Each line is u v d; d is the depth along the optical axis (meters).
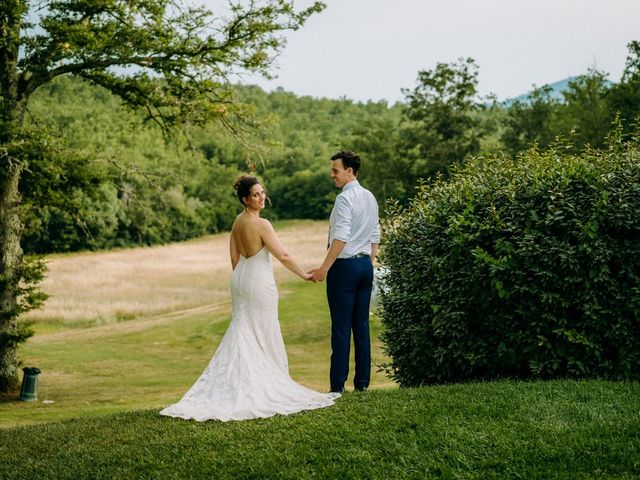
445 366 8.02
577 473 4.79
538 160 8.13
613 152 7.85
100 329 33.06
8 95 18.59
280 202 106.00
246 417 6.33
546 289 7.31
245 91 132.62
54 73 19.06
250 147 20.19
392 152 57.34
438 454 5.18
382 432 5.65
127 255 61.88
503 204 7.80
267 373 6.74
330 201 103.12
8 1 16.70
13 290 19.20
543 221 7.37
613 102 40.44
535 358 7.43
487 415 5.90
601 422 5.59
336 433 5.71
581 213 7.31
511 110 54.31
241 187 6.85
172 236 77.81
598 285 7.24
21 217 19.73
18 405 17.52
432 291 8.05
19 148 17.31
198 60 18.84
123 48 18.34
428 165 52.78
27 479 5.40
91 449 5.91
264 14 18.67
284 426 5.98
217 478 5.12
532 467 4.91
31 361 25.27
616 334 7.16
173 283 47.94
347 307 7.08
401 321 8.70
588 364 7.31
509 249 7.40
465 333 7.78
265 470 5.14
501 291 7.30
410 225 8.76
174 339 30.06
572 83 43.88
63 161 18.34
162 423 6.43
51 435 6.51
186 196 81.81
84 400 18.09
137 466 5.44
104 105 71.69
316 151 116.00
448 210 8.14
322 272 6.88
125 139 59.81
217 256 62.91
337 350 7.11
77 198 20.12
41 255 19.62
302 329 29.80
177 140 20.91
